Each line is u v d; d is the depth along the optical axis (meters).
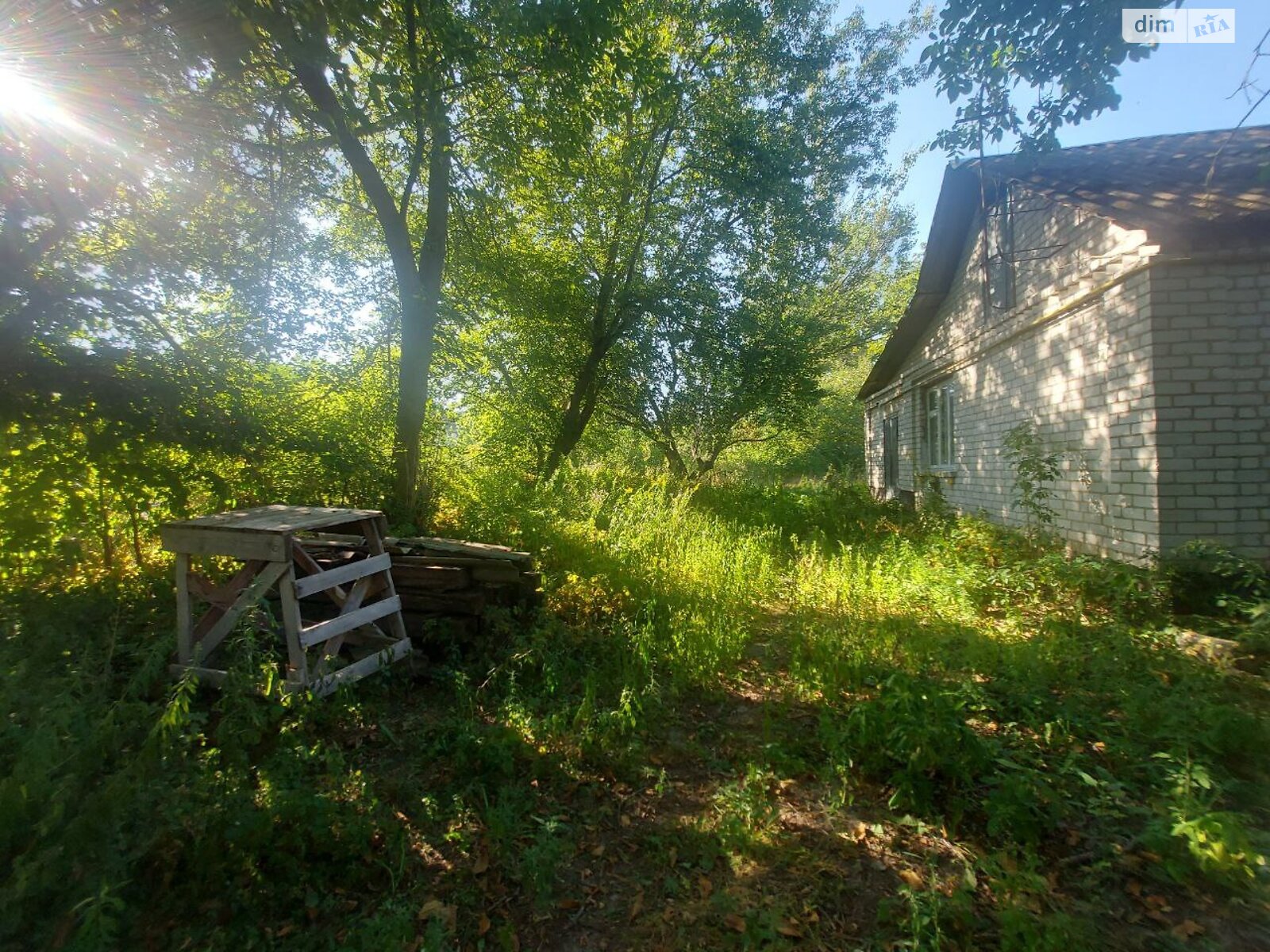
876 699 3.99
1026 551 7.62
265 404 6.99
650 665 4.76
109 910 2.31
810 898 2.67
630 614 5.85
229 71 6.23
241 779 2.90
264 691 3.58
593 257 13.66
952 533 8.73
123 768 2.84
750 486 16.22
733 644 5.10
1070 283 7.38
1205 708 3.74
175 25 5.38
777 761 3.59
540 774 3.49
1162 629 5.30
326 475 7.59
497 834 2.96
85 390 5.33
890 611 6.13
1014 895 2.57
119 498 5.93
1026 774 3.10
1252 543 5.84
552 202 11.97
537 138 8.99
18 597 4.64
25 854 2.19
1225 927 2.48
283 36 5.44
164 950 2.34
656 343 14.36
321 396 8.23
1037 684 4.25
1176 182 6.68
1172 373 5.98
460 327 10.82
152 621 4.99
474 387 13.34
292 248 7.98
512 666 4.71
